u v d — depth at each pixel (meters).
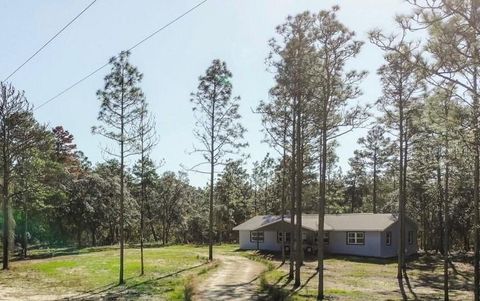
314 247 49.81
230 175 81.38
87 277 29.50
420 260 45.09
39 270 33.72
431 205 50.84
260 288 24.36
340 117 24.92
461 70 12.48
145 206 76.81
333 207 68.19
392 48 12.99
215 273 31.58
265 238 53.88
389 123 32.56
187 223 83.19
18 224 54.03
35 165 39.12
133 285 25.58
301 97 26.39
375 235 47.03
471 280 32.94
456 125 14.07
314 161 33.28
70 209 60.81
